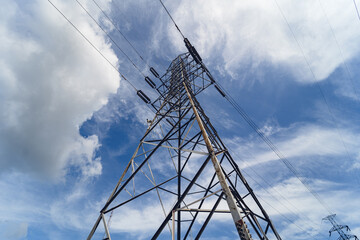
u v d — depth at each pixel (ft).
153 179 33.60
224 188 18.84
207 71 51.60
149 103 55.36
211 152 22.38
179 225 29.27
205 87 51.19
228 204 17.90
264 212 34.94
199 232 19.35
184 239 26.53
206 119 38.70
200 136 35.58
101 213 29.60
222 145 36.70
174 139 39.11
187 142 34.65
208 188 32.50
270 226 33.63
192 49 55.26
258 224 29.53
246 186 36.27
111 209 29.99
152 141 40.73
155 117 47.19
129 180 32.63
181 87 49.62
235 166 36.76
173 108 47.32
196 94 50.06
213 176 32.99
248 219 29.35
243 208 29.32
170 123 47.19
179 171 35.17
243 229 15.72
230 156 36.45
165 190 32.55
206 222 20.02
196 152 24.90
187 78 50.85
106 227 27.43
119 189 32.40
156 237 19.35
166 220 20.39
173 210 20.70
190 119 38.24
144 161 33.65
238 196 29.73
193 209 21.77
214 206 21.21
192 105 33.04
